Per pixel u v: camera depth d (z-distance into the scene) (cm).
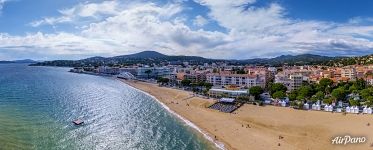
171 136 10894
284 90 19662
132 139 10319
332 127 11612
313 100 16588
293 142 10312
